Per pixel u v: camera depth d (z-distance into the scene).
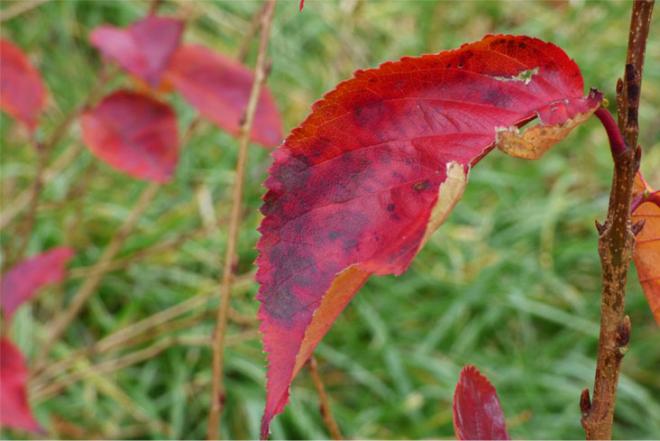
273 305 0.25
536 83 0.26
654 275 0.29
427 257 1.02
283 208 0.26
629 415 0.87
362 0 1.05
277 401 0.25
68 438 0.83
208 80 0.56
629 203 0.26
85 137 0.55
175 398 0.83
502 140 0.25
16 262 0.68
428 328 0.95
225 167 1.03
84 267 0.93
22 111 0.56
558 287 0.96
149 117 0.56
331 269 0.25
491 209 1.06
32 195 0.65
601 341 0.27
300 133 0.26
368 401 0.89
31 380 0.74
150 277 0.94
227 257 0.42
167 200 1.02
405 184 0.26
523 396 0.88
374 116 0.26
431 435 0.84
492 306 0.94
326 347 0.89
